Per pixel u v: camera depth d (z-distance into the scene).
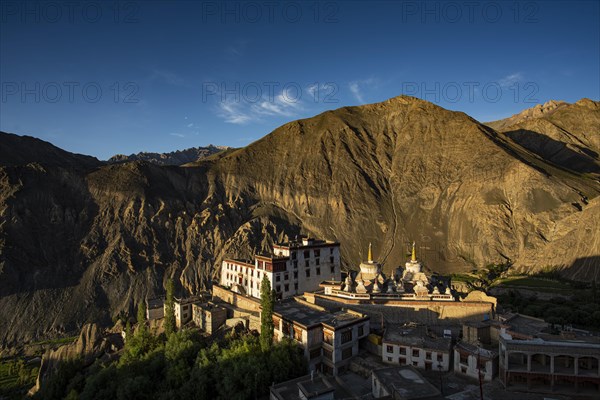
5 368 103.19
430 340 66.31
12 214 152.88
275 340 74.31
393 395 52.03
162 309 104.06
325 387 54.78
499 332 64.69
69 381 71.31
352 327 68.62
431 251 171.25
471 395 54.38
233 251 169.00
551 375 54.59
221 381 59.81
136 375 65.81
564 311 88.38
